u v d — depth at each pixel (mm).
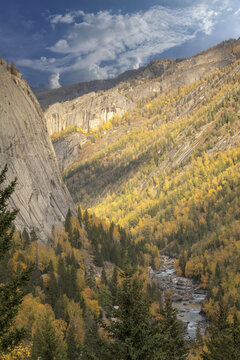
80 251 135750
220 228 196250
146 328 19922
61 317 72062
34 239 112125
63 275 95875
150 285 113125
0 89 143125
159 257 193625
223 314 46469
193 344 64562
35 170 147125
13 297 15273
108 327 20672
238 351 32094
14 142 136625
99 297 21359
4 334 14648
